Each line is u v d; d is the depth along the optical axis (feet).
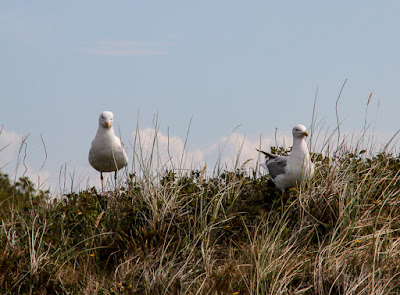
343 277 32.60
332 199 40.22
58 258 35.60
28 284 33.17
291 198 41.06
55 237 38.09
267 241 35.24
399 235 38.60
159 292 32.55
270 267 33.06
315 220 39.06
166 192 41.98
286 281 32.60
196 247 37.22
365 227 38.47
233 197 42.93
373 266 32.22
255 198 43.96
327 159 44.73
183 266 34.01
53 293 33.09
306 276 33.47
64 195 45.68
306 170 40.96
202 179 42.93
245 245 37.22
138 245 37.65
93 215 40.55
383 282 32.68
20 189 50.03
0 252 35.06
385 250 35.37
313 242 38.19
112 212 41.86
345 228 37.45
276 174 42.68
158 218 38.75
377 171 43.91
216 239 37.86
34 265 34.01
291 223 39.45
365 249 35.83
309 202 40.09
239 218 40.01
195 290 32.14
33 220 40.09
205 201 41.06
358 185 40.32
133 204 41.19
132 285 33.12
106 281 34.68
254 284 32.17
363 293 31.63
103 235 38.58
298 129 40.88
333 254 35.50
